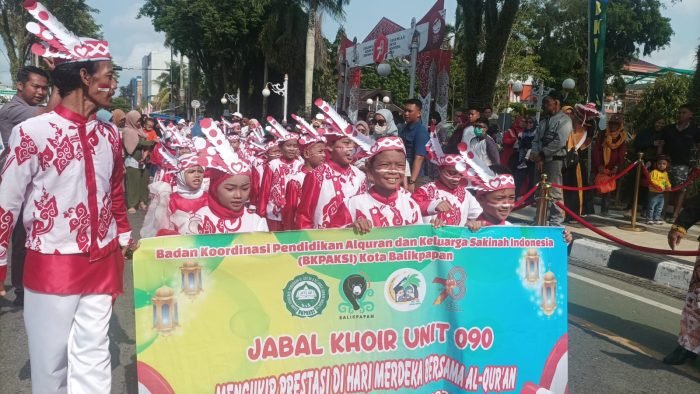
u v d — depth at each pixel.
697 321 4.40
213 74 43.75
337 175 4.74
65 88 2.94
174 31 38.19
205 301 2.92
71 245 2.97
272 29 34.38
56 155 2.90
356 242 3.07
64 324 2.99
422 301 3.19
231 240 2.93
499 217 3.96
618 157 10.88
